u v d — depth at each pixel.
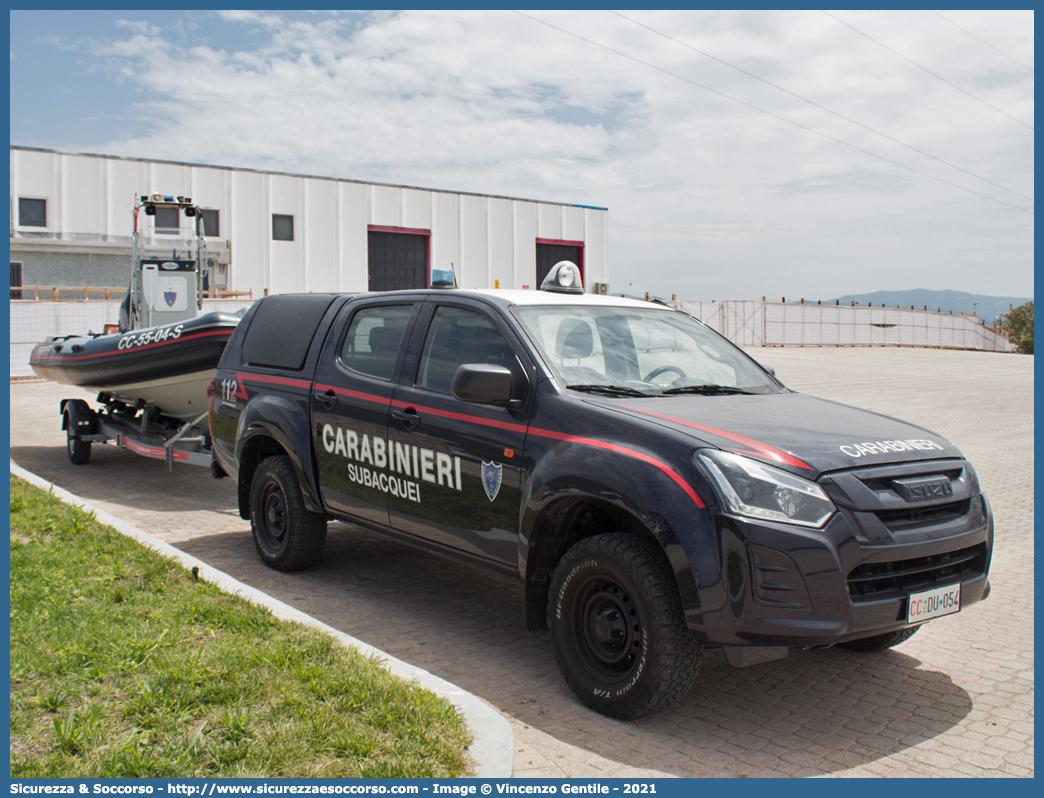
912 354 41.97
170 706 3.21
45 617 4.03
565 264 5.26
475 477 4.30
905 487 3.50
